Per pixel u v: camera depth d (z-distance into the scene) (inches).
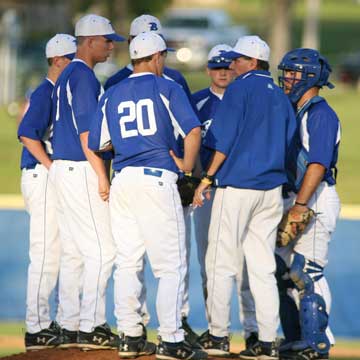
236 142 960.9
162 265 927.7
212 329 1010.1
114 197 940.6
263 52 983.6
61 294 1025.5
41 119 1020.5
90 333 992.9
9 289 1803.6
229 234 972.6
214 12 5861.2
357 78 5629.9
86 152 971.3
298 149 996.6
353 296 1830.7
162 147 924.0
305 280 997.2
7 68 4505.4
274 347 977.5
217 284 989.8
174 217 924.0
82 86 977.5
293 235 982.4
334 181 1007.0
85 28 992.2
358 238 2123.5
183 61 5073.8
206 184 961.5
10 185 2706.7
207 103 1115.3
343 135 3929.6
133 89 930.7
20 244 2031.3
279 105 967.6
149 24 1058.7
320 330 993.5
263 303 974.4
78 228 995.9
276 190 967.6
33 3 5748.0
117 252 954.1
